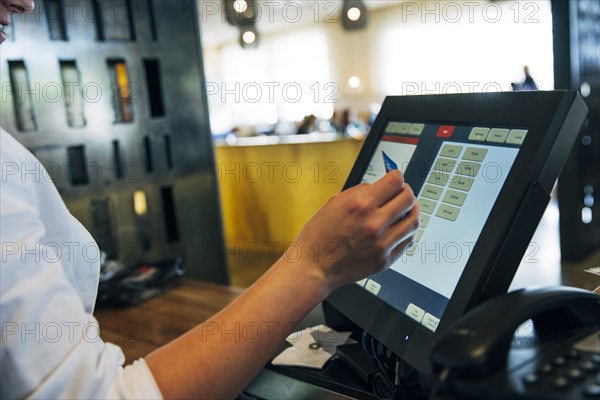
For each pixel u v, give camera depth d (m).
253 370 0.53
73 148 1.72
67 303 0.50
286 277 0.55
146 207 1.91
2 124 1.53
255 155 5.10
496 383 0.37
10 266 0.47
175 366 0.51
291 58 11.56
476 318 0.42
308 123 7.88
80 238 0.66
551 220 4.23
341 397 0.65
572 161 2.79
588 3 2.90
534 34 6.07
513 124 0.56
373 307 0.66
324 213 0.55
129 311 1.39
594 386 0.35
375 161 0.79
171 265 1.62
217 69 12.41
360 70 10.64
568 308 0.45
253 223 5.23
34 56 1.60
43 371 0.46
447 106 0.68
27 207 0.52
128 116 1.85
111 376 0.49
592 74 3.00
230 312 0.54
